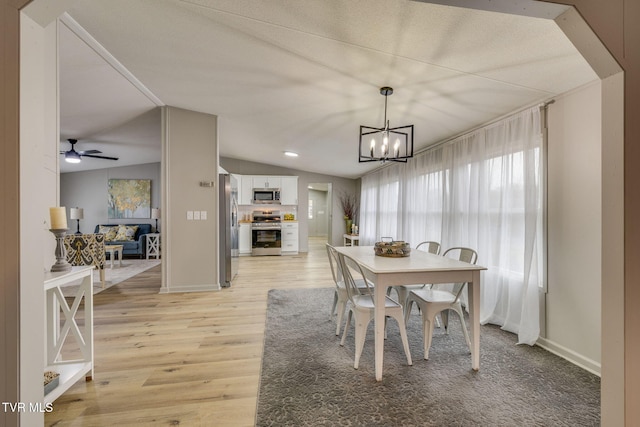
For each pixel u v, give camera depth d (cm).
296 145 541
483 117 297
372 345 248
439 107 286
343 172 774
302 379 195
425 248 430
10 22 93
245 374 202
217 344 247
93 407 166
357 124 375
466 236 338
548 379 197
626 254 111
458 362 219
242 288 425
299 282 463
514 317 272
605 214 117
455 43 182
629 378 110
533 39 170
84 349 189
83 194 746
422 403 171
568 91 228
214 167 408
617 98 112
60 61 260
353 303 222
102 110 381
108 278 484
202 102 362
